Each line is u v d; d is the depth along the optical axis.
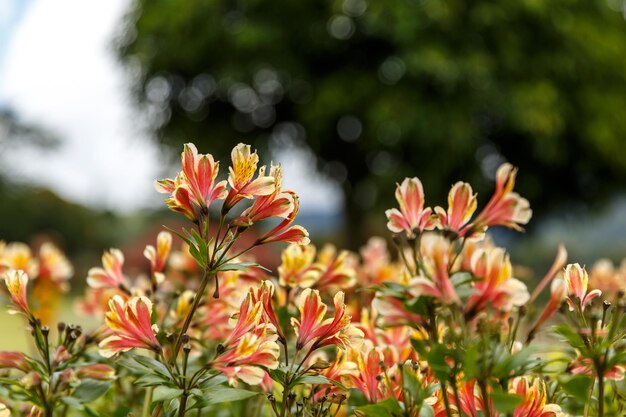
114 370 1.18
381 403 1.02
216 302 1.38
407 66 14.14
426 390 1.03
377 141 15.04
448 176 15.28
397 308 0.97
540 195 16.80
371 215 16.64
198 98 17.34
